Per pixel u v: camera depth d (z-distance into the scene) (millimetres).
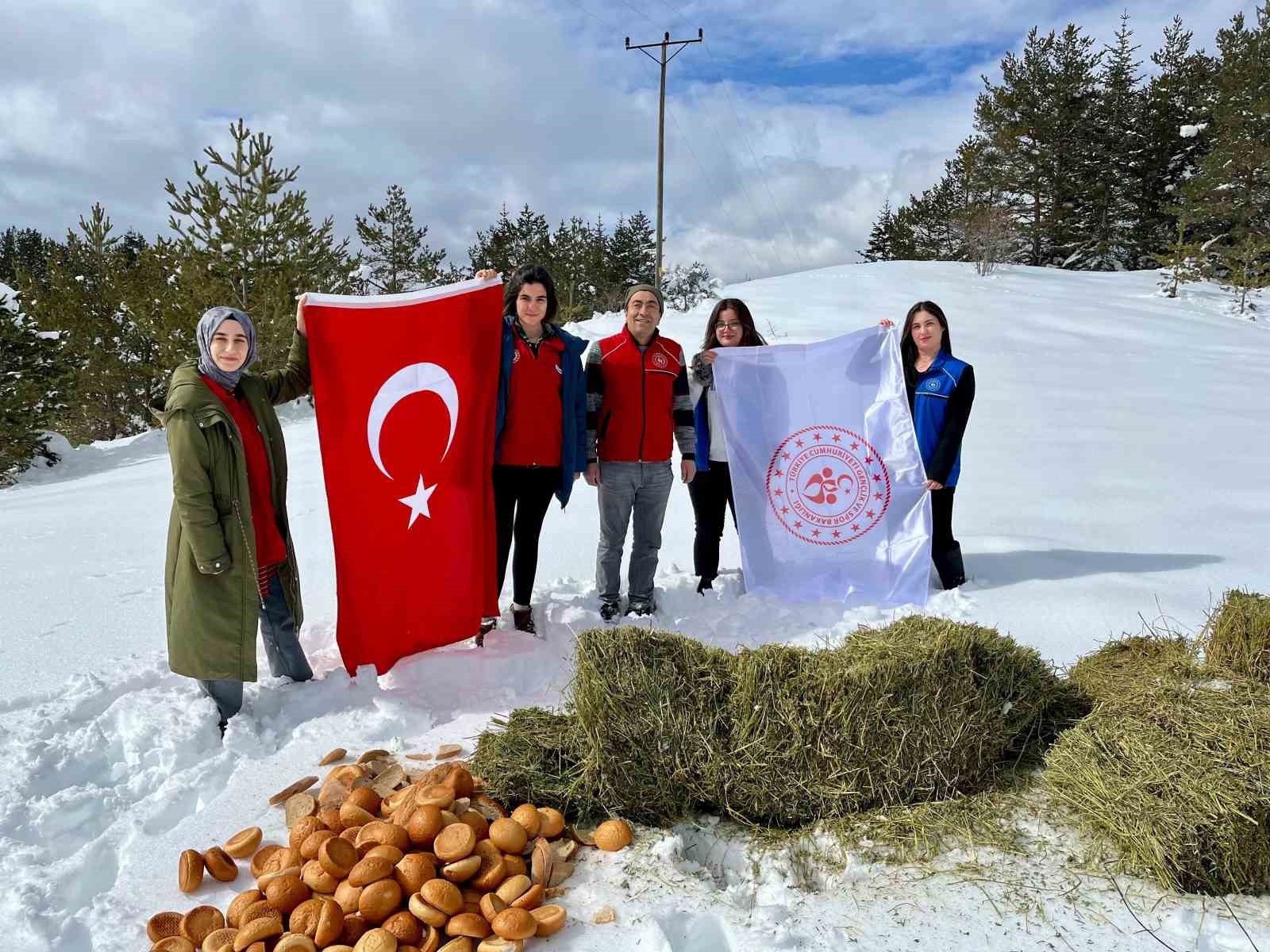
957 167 45094
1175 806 2211
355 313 3684
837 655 2701
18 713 3297
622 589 4859
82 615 4648
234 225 16516
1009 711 2744
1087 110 39250
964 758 2607
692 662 2693
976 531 5938
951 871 2295
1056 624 4078
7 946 2080
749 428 4824
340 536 3693
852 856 2377
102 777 2955
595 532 6152
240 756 3059
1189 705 2486
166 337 16453
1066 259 41469
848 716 2527
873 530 4719
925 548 4586
